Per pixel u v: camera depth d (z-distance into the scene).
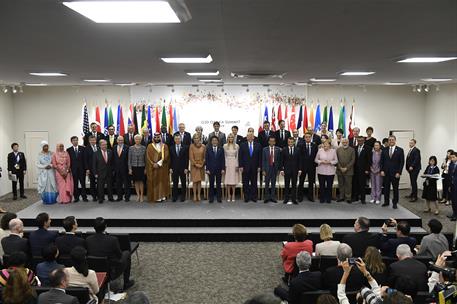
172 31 4.10
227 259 8.07
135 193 12.11
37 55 5.95
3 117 14.05
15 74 8.98
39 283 4.83
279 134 11.62
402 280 3.78
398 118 14.96
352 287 4.64
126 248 6.89
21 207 12.07
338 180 11.03
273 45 5.03
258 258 8.11
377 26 3.87
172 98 14.45
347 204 10.78
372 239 6.00
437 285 4.09
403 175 15.02
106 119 14.13
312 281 4.70
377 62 6.86
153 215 9.66
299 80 11.41
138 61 6.70
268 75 9.36
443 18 3.54
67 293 4.48
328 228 6.01
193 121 14.53
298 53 5.73
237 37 4.45
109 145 11.73
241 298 6.40
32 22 3.68
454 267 4.80
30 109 14.82
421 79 10.98
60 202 10.86
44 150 10.90
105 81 11.39
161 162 10.75
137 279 7.14
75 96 14.75
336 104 14.81
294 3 3.02
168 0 2.53
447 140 13.54
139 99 14.48
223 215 9.66
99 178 10.80
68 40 4.64
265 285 6.89
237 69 8.08
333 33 4.23
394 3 3.03
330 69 8.10
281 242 9.05
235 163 10.90
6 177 14.19
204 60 6.02
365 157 10.78
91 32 4.16
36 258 5.70
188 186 11.34
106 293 6.34
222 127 14.52
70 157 10.91
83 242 6.06
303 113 14.25
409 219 9.46
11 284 3.84
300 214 9.73
